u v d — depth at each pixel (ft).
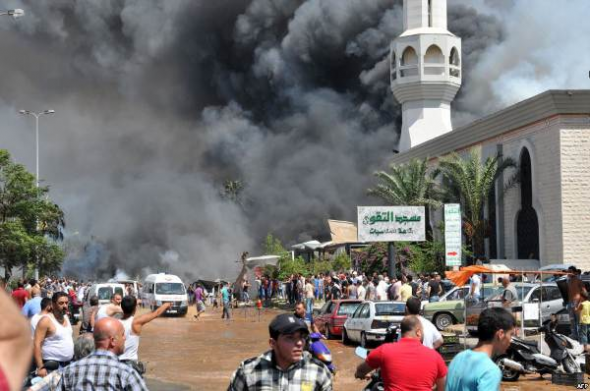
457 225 99.60
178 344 88.74
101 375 20.06
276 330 17.37
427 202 160.25
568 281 60.29
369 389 35.35
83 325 64.13
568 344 53.31
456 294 95.30
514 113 140.46
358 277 130.11
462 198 158.51
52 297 33.47
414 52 231.91
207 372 63.00
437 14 235.40
